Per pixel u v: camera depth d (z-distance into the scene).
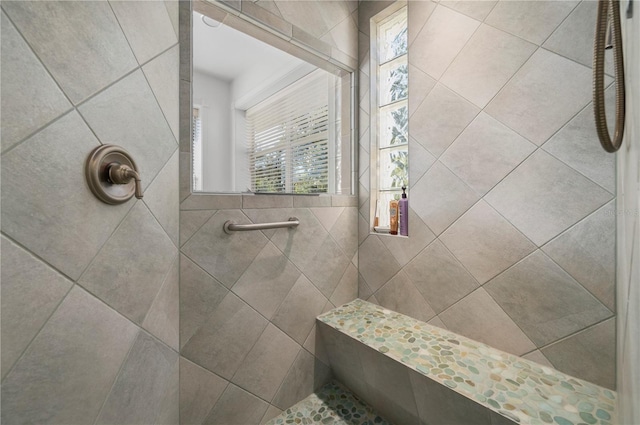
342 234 1.43
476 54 1.05
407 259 1.29
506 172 0.98
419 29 1.23
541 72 0.90
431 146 1.20
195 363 0.90
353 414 1.15
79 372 0.47
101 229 0.52
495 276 1.02
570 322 0.86
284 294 1.17
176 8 0.83
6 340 0.36
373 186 1.48
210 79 1.02
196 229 0.90
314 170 1.38
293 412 1.17
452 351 1.01
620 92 0.38
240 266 1.02
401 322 1.24
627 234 0.48
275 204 1.13
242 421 1.03
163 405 0.75
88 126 0.49
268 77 1.21
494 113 1.01
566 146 0.86
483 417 0.74
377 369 1.05
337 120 1.47
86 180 0.48
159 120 0.72
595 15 0.81
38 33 0.40
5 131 0.36
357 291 1.51
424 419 0.95
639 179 0.33
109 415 0.54
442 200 1.16
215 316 0.95
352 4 1.47
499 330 1.01
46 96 0.41
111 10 0.54
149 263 0.68
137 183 0.52
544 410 0.72
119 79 0.56
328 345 1.28
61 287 0.44
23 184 0.38
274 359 1.13
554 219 0.88
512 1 0.96
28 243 0.39
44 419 0.41
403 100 1.40
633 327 0.39
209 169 1.02
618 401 0.63
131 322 0.61
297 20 1.19
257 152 1.16
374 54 1.47
